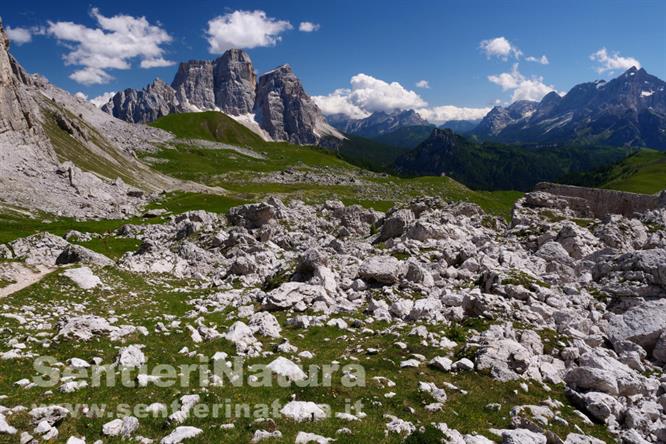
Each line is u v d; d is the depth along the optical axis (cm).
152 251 5394
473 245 4853
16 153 10181
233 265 4812
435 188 19738
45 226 7600
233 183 18612
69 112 16550
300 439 1416
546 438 1585
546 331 2669
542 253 4597
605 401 1919
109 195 11106
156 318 2966
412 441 1451
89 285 3784
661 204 7319
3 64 10581
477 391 1969
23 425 1373
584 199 7719
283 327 2897
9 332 2356
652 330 2684
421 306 3012
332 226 8388
